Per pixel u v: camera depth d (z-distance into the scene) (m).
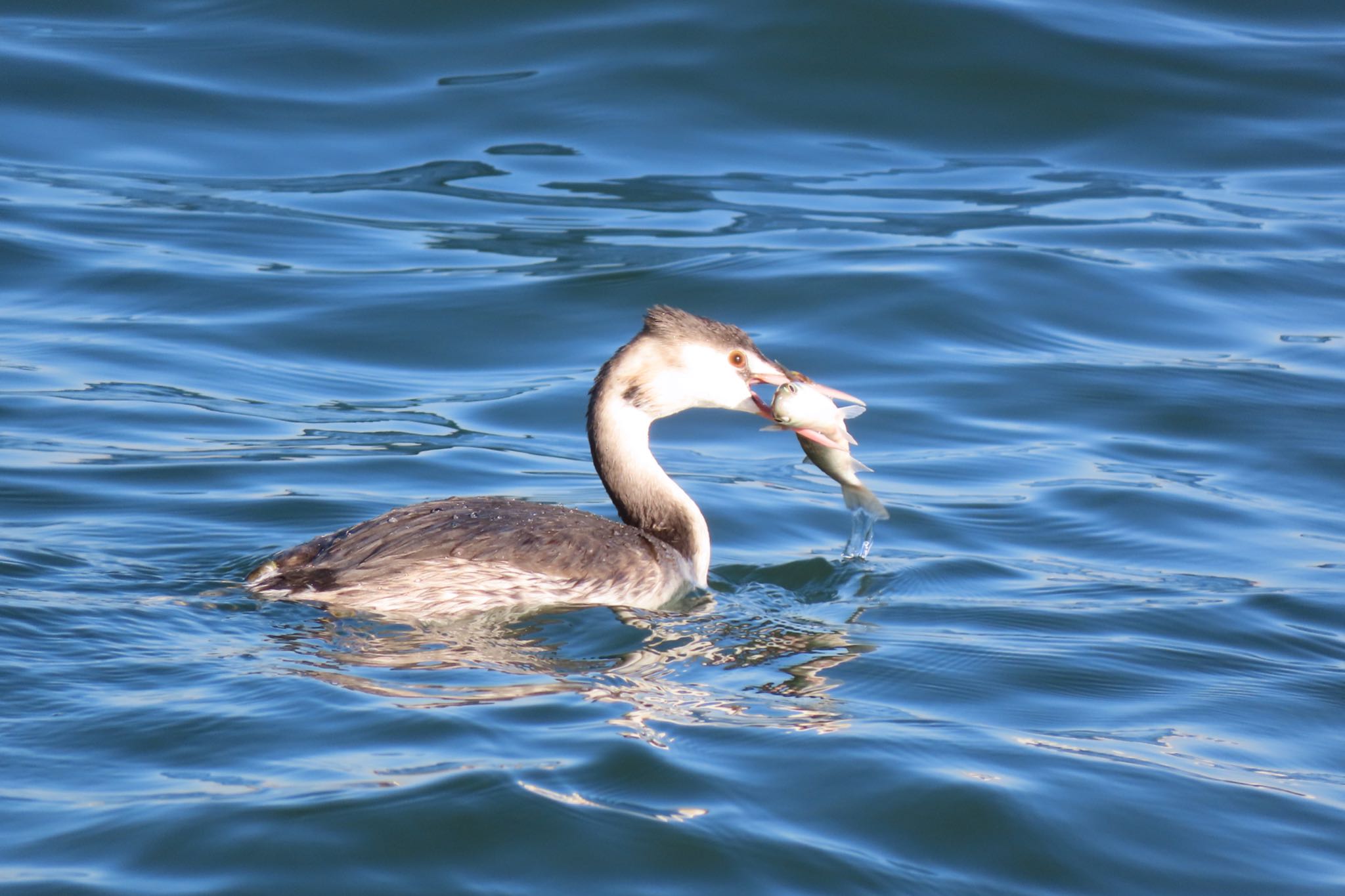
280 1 26.67
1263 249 20.52
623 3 26.23
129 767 7.89
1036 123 24.03
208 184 21.88
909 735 8.80
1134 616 11.34
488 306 18.31
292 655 9.47
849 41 25.38
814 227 20.84
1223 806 8.23
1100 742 9.01
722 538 13.11
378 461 14.20
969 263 19.50
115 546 11.77
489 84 24.55
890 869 7.38
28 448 13.91
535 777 7.82
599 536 11.19
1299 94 24.86
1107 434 15.65
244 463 13.91
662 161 22.94
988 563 12.50
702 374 12.01
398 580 10.30
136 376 15.98
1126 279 19.39
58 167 21.92
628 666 9.80
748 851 7.37
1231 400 16.44
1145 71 25.27
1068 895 7.36
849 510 13.05
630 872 7.17
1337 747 9.20
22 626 9.70
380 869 7.05
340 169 22.58
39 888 6.71
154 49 25.42
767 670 9.93
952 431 15.66
